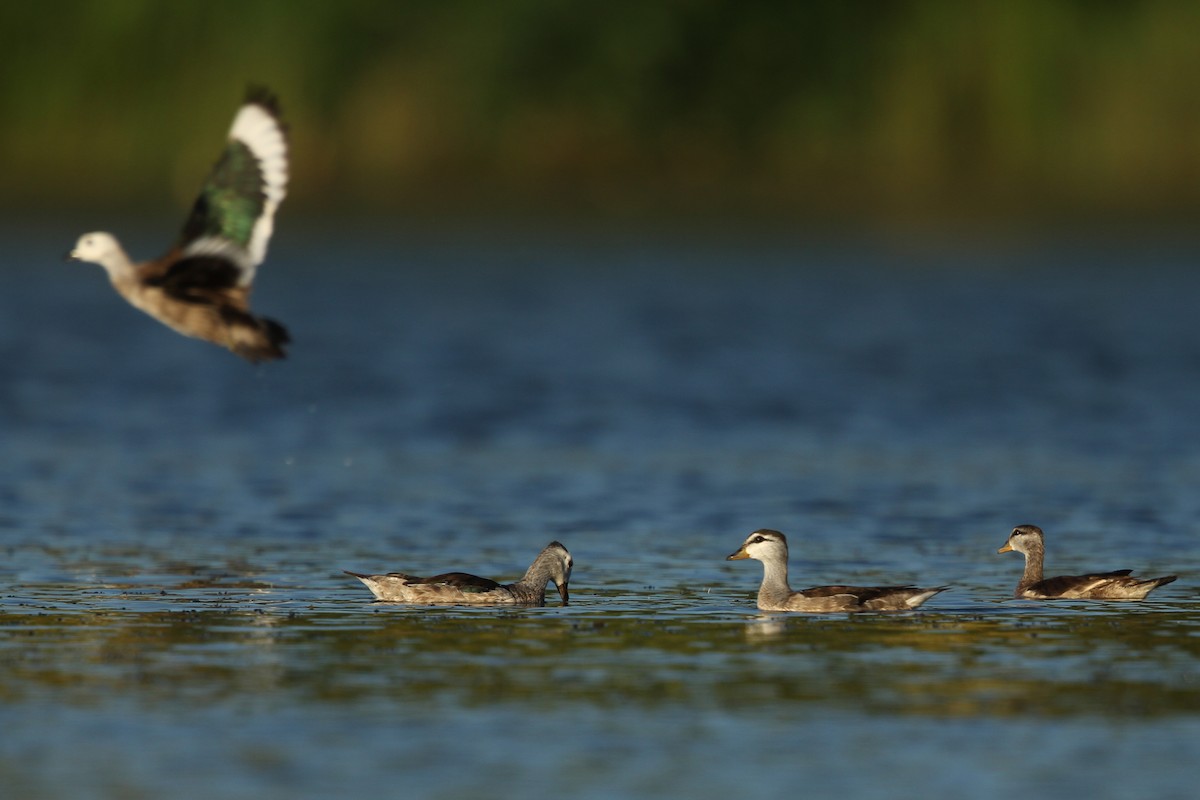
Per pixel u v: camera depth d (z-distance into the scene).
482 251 62.41
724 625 17.39
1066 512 25.05
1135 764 12.79
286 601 18.59
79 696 14.41
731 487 27.06
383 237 65.38
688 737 13.35
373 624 17.25
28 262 57.94
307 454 30.30
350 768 12.59
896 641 16.61
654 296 52.75
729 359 41.59
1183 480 27.61
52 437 31.69
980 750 13.07
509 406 35.47
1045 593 18.97
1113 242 63.44
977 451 30.53
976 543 22.88
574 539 23.03
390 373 39.47
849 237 65.50
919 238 65.06
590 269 58.47
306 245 63.56
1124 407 35.34
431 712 13.98
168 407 35.25
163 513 24.81
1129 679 15.09
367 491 26.73
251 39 64.12
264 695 14.46
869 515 24.83
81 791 12.09
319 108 65.38
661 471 28.53
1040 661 15.75
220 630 16.95
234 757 12.83
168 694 14.48
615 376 39.19
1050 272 57.41
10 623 17.30
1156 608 18.36
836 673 15.29
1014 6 65.94
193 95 64.88
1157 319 47.88
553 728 13.57
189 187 65.69
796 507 25.42
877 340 44.50
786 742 13.25
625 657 15.82
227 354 42.28
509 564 21.30
